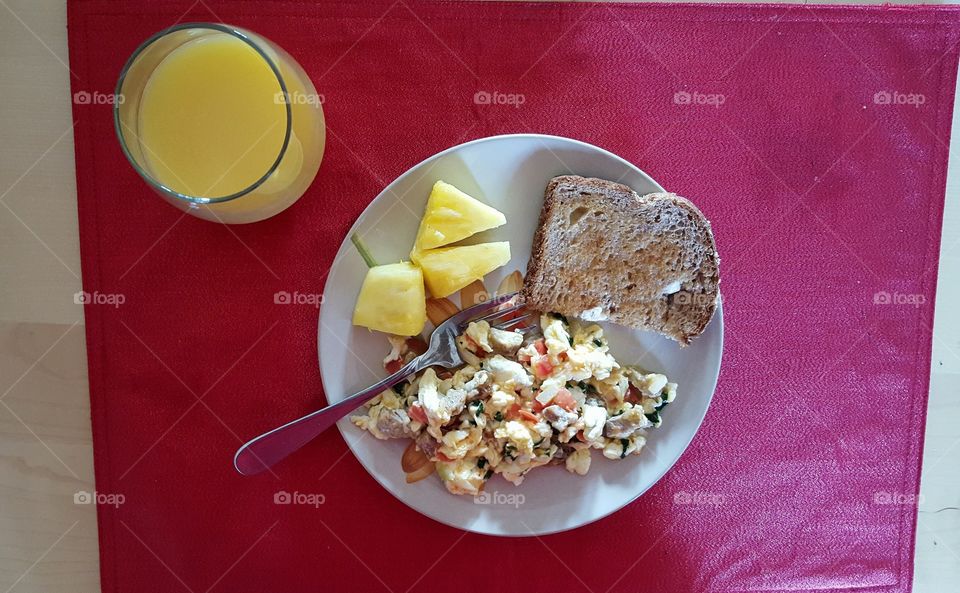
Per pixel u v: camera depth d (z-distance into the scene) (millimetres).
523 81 411
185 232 411
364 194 411
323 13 403
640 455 407
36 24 402
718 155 419
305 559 426
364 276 390
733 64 416
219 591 425
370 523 426
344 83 407
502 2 406
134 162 338
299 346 416
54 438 421
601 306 401
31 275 413
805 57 417
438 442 387
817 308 428
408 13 405
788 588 435
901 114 421
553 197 382
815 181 423
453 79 409
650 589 433
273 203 367
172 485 421
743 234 424
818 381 431
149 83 348
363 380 399
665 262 393
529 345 394
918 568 442
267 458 395
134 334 415
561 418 380
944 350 437
